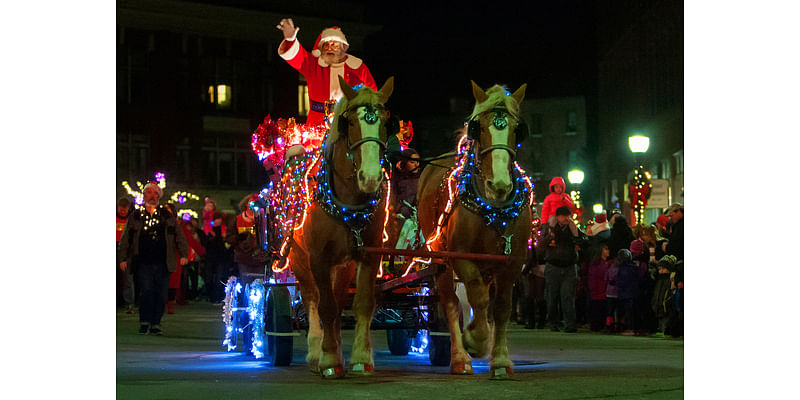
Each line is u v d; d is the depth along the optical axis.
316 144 10.86
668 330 16.78
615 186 52.84
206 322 20.02
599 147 59.72
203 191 54.00
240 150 55.16
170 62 53.00
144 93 52.72
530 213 9.48
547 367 10.84
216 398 8.00
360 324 9.46
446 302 10.05
